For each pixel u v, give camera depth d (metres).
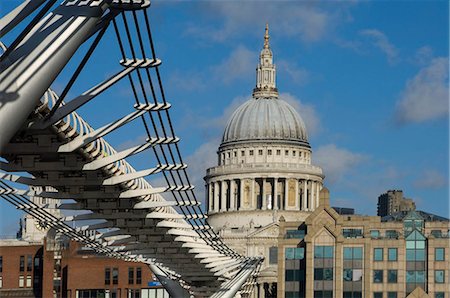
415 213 178.25
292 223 180.12
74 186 68.75
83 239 99.69
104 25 42.00
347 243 173.38
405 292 171.50
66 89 45.28
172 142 60.06
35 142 55.03
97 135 55.06
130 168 72.56
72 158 60.38
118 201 79.44
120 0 41.06
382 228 176.00
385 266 172.38
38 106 46.53
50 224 90.06
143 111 53.72
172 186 75.31
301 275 176.12
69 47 39.25
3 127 38.31
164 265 125.69
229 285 141.38
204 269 127.75
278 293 176.62
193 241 107.12
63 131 53.78
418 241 171.88
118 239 102.31
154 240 101.00
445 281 170.25
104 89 48.34
